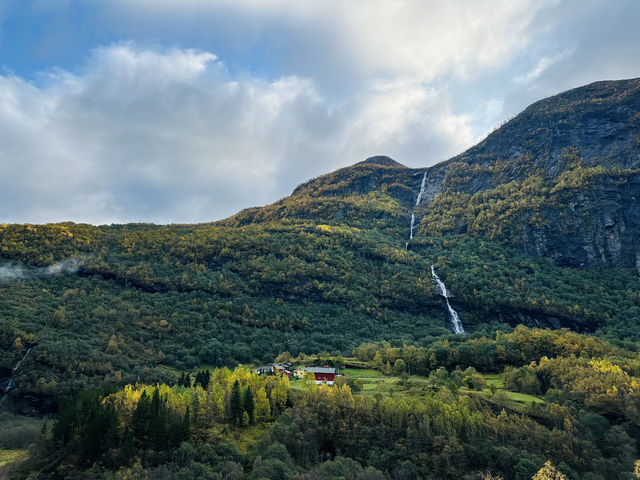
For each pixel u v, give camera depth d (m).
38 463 95.44
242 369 142.75
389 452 102.75
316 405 115.31
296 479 89.38
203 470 90.50
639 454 107.25
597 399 119.50
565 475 97.38
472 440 105.50
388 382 147.62
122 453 93.25
